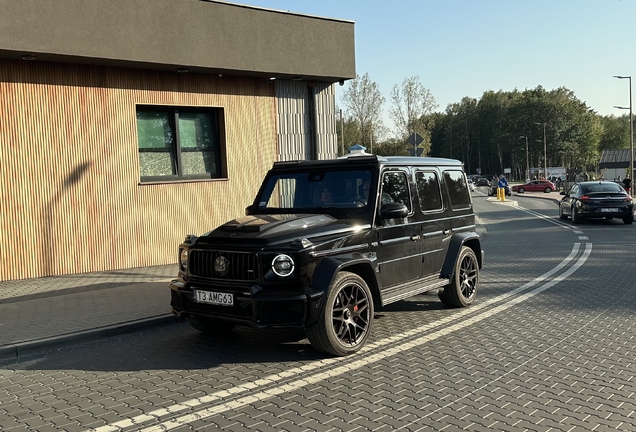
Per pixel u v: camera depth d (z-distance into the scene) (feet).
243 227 19.02
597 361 17.79
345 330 18.76
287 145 47.19
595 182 72.59
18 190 33.47
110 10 34.47
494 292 28.99
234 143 43.60
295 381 16.31
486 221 79.00
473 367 17.35
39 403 15.16
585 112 373.40
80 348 20.58
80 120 35.81
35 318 23.66
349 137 223.10
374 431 12.85
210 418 13.79
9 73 33.06
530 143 367.25
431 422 13.33
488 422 13.30
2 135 32.83
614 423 13.19
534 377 16.40
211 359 18.72
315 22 45.65
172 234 40.19
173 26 37.37
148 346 20.58
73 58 33.86
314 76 46.06
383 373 16.90
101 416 14.10
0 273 32.91
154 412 14.25
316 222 19.36
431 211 23.89
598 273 33.88
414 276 22.57
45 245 34.55
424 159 24.44
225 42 40.14
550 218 81.97
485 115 414.62
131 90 38.04
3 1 30.60
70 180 35.45
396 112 228.63
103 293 29.07
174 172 41.01
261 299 17.20
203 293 18.37
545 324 22.44
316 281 17.78
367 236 19.93
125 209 37.83
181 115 41.34
